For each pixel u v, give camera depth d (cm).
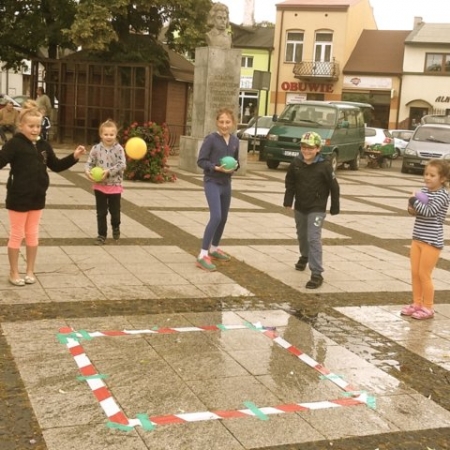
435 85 4166
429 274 607
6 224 877
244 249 849
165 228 945
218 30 1702
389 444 372
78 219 953
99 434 358
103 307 574
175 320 554
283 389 432
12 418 371
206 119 1709
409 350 526
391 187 1794
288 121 2028
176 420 379
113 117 2347
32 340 486
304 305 627
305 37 4350
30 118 591
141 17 2409
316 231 688
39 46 2539
